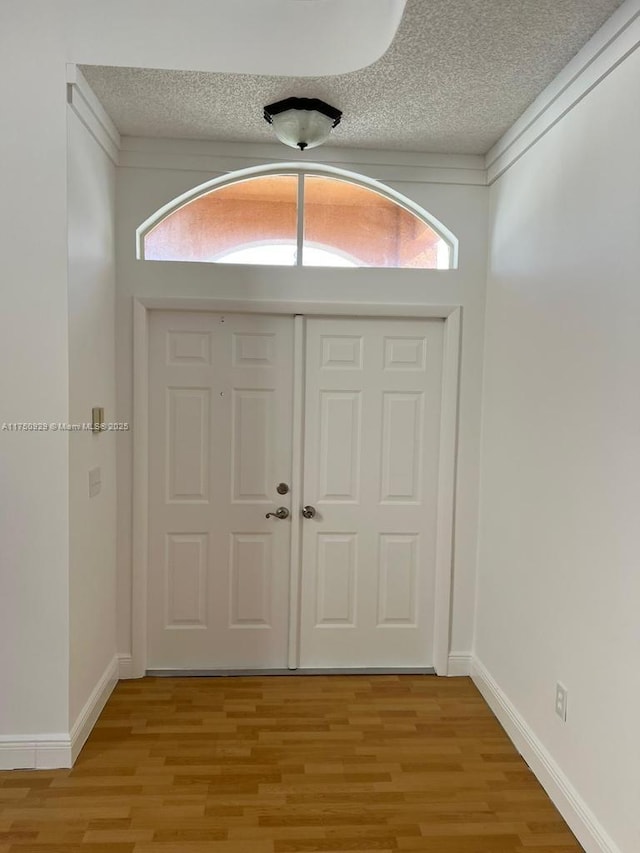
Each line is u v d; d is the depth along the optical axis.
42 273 2.28
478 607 3.19
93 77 2.36
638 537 1.76
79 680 2.51
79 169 2.41
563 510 2.23
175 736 2.64
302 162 3.02
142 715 2.80
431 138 2.88
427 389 3.22
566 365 2.23
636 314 1.79
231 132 2.86
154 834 2.07
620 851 1.82
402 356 3.21
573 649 2.13
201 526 3.19
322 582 3.26
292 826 2.12
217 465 3.18
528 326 2.59
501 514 2.87
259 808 2.20
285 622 3.27
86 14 2.25
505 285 2.87
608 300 1.94
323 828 2.12
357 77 2.31
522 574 2.60
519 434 2.66
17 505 2.32
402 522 3.27
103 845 2.02
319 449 3.21
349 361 3.19
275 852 2.00
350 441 3.22
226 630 3.24
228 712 2.84
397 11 1.99
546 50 2.11
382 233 3.16
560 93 2.27
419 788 2.33
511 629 2.72
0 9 2.22
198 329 3.12
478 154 3.06
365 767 2.45
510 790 2.33
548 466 2.36
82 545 2.52
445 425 3.19
